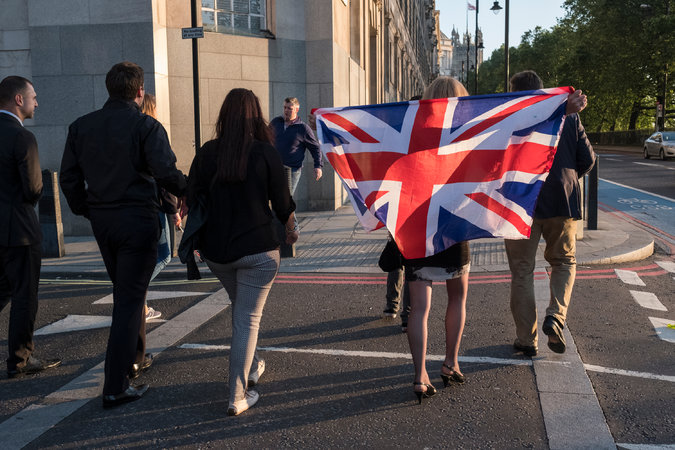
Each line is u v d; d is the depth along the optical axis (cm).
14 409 336
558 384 357
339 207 1349
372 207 351
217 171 310
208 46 1124
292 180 802
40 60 1032
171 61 1084
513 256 404
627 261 739
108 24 1016
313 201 1289
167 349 437
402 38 3158
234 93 319
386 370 387
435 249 334
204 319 511
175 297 595
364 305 552
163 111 1062
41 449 288
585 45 4759
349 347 435
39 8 1025
